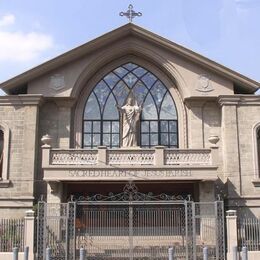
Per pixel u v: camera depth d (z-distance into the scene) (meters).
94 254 23.52
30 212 23.17
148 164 28.12
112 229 24.83
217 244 22.50
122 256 23.27
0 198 29.05
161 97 32.50
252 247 23.52
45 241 22.44
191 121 31.41
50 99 31.19
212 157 28.17
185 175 27.84
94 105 32.31
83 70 31.59
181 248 23.95
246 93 32.84
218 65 31.38
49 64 30.98
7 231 23.36
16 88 31.84
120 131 31.47
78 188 30.28
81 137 31.62
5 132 30.00
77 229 24.86
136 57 32.84
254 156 30.08
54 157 28.22
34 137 29.91
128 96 32.44
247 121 30.58
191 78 31.72
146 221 25.31
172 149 28.38
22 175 29.34
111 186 30.20
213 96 31.30
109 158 28.19
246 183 29.69
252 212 29.28
